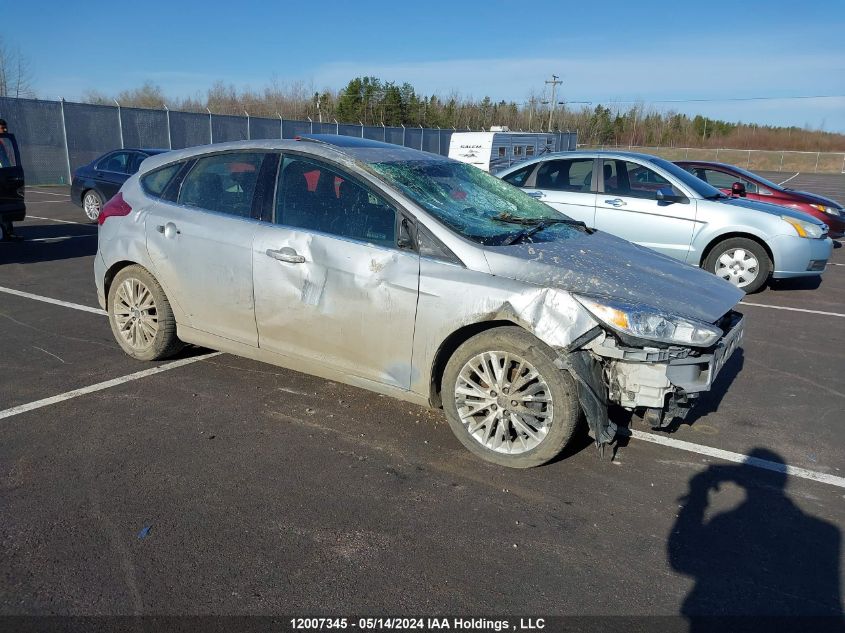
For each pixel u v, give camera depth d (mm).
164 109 23781
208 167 4734
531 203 4871
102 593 2664
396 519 3234
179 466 3672
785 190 11109
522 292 3510
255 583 2750
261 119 27141
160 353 5074
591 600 2719
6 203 10281
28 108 20188
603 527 3229
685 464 3879
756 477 3756
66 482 3471
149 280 4934
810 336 6586
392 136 33062
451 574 2852
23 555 2881
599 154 8883
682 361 3436
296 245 4160
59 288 7699
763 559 3020
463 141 23312
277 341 4375
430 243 3787
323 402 4570
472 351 3697
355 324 3990
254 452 3854
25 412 4289
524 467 3717
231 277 4438
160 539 3018
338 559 2922
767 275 8273
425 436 4113
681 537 3170
